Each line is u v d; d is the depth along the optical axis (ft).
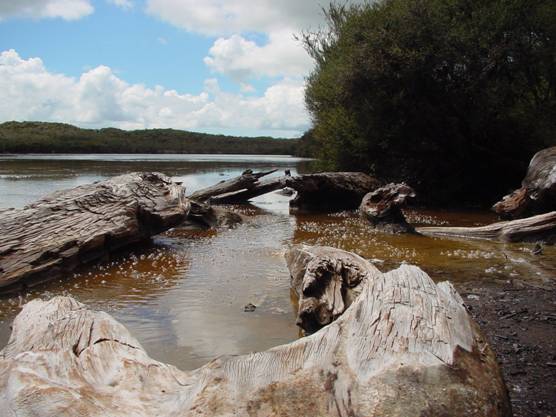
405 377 9.89
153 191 40.27
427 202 73.36
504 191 74.84
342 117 77.56
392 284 13.12
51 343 13.34
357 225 50.55
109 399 11.31
